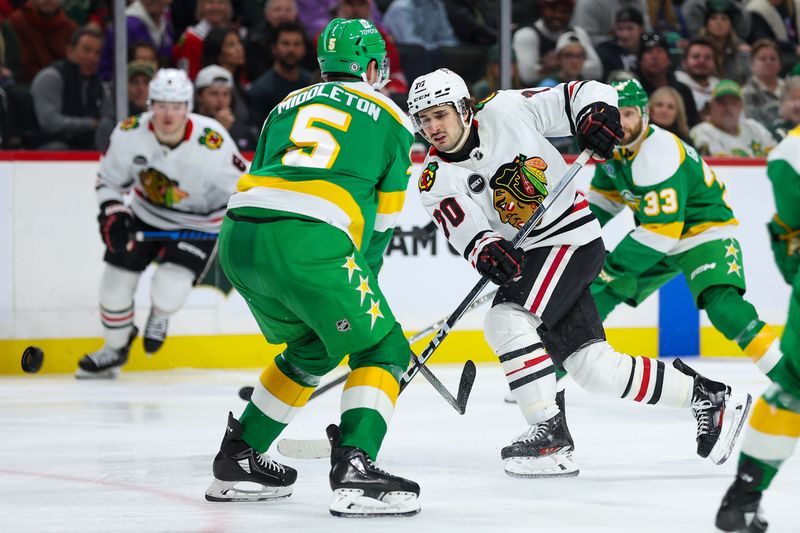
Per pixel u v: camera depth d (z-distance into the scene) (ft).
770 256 77.41
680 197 45.75
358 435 28.89
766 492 32.14
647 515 29.25
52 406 53.11
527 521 28.53
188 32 73.41
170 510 30.35
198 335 69.41
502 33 74.74
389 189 30.40
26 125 68.95
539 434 34.99
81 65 69.05
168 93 60.34
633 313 75.25
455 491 32.76
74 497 32.37
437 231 72.43
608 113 34.04
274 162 29.94
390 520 28.68
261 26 75.10
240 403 54.24
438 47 79.05
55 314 66.85
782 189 28.96
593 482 34.12
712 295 46.68
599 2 79.56
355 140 29.48
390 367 29.50
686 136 78.74
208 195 63.57
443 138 33.88
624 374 35.40
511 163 34.63
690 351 76.84
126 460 38.75
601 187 50.03
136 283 64.23
